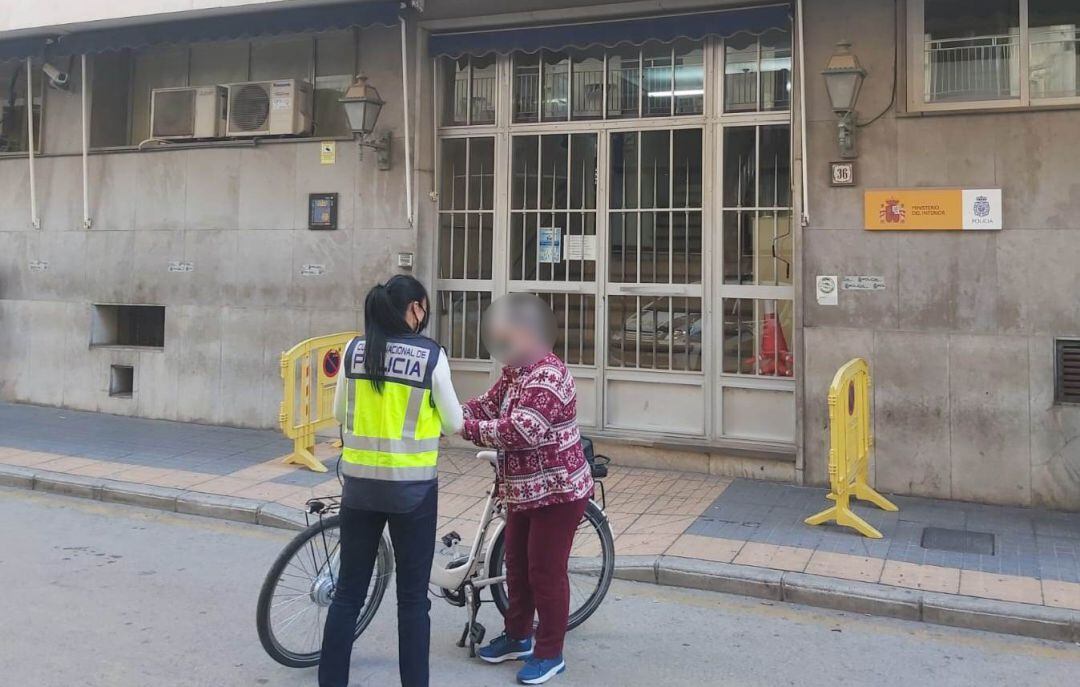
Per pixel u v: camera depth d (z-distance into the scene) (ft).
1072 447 21.49
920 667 13.70
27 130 34.14
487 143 28.48
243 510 21.47
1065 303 21.57
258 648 14.01
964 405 22.36
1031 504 21.83
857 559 17.88
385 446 11.58
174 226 31.53
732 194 25.55
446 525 20.65
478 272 28.53
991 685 13.08
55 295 33.50
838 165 23.31
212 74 32.32
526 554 13.37
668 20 25.46
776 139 25.13
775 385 24.98
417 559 11.82
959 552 18.37
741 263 25.45
